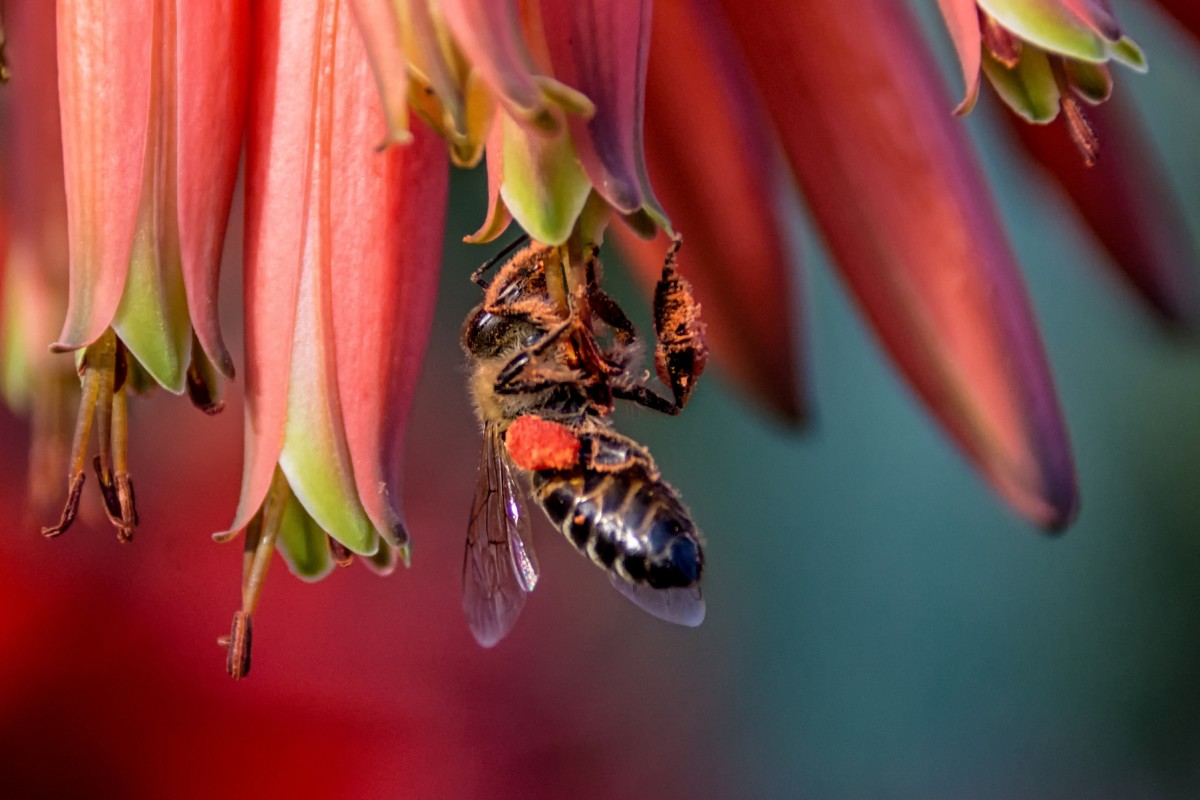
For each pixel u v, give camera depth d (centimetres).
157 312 13
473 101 12
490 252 18
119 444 13
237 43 13
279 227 13
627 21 12
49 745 17
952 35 13
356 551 13
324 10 13
